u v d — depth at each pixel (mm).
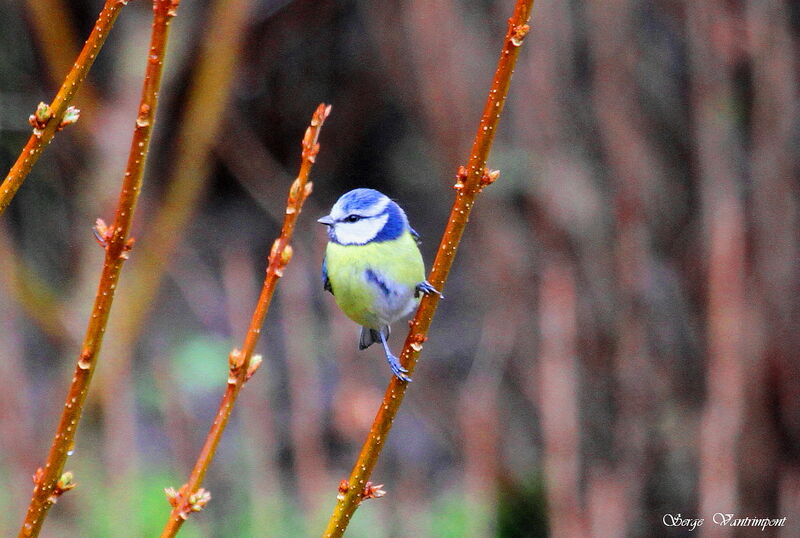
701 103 11258
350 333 12477
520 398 12281
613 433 11562
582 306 11422
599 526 11109
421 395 13305
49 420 12344
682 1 11320
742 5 11180
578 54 11391
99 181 12367
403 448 13695
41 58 14094
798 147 11430
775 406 11523
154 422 12688
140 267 11773
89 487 10930
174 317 14633
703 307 11539
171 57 12836
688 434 11578
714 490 11141
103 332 4289
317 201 16188
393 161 16562
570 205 11219
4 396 10711
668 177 11672
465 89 11375
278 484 11336
